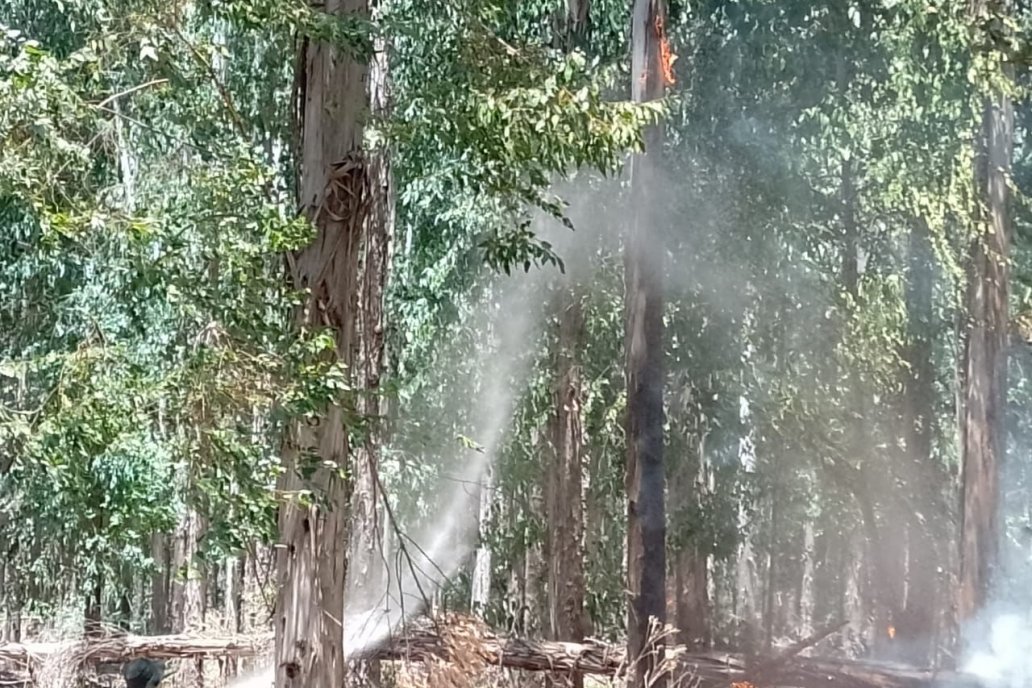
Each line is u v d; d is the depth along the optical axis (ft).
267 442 26.99
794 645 36.68
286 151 34.17
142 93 23.76
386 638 34.47
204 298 21.06
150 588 66.80
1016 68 40.60
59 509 40.98
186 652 40.50
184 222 21.35
